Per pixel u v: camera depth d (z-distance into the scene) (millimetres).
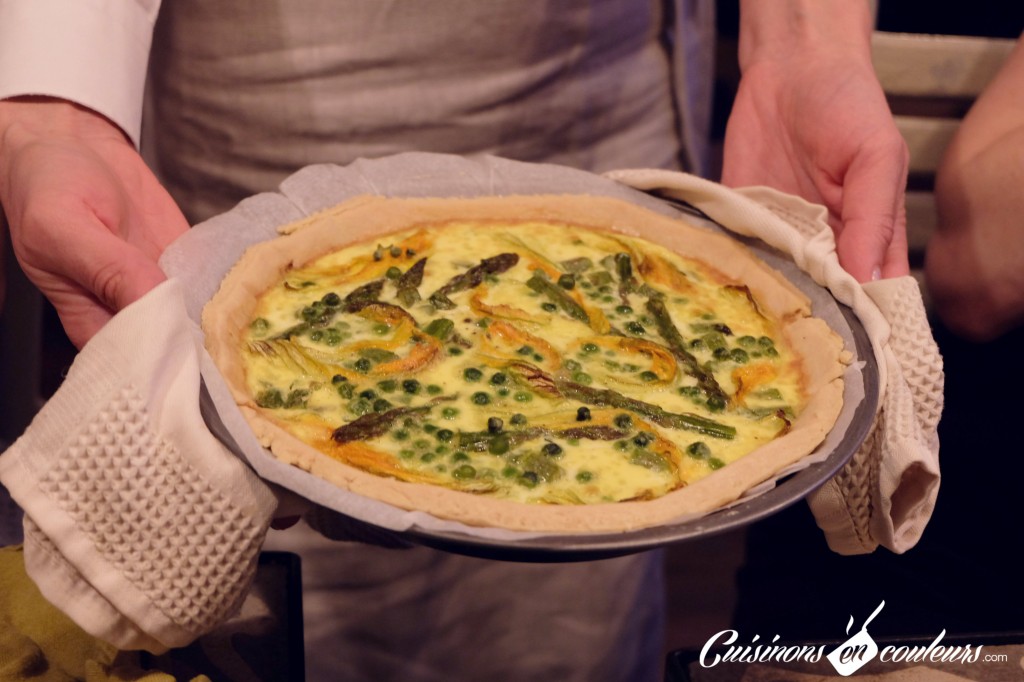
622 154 990
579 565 1028
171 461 649
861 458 719
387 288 804
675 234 853
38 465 643
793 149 889
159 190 813
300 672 678
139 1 842
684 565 1240
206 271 777
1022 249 916
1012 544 851
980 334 968
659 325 790
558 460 696
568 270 833
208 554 656
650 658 1103
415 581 1006
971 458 906
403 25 890
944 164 965
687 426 720
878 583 864
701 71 1015
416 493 650
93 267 708
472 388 736
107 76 814
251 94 904
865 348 745
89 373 647
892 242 844
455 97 920
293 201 837
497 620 1044
